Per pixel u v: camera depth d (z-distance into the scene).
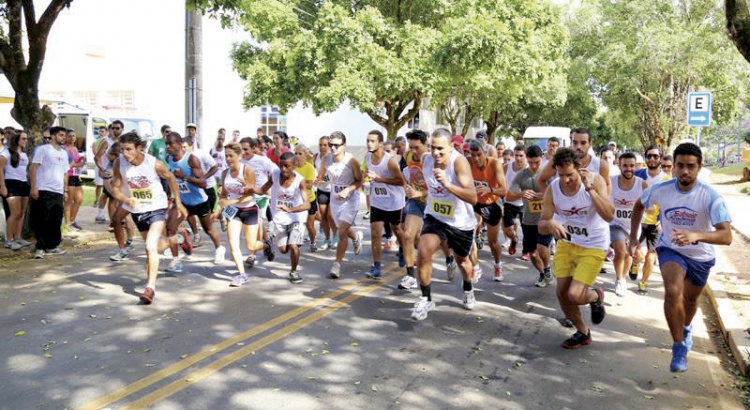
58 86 27.11
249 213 8.02
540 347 5.80
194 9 11.66
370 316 6.62
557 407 4.49
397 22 20.50
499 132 49.69
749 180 34.19
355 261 9.72
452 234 6.42
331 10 17.80
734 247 11.75
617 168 8.58
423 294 6.32
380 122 22.19
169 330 5.95
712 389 4.91
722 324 6.52
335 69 17.78
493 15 18.94
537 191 8.09
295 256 8.01
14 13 10.02
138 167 6.93
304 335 5.90
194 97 14.57
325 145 10.50
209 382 4.72
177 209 8.17
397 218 8.54
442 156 6.07
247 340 5.70
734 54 29.28
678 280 5.09
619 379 5.07
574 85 35.09
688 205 5.05
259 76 18.45
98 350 5.36
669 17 32.22
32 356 5.20
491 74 19.12
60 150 9.56
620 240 7.75
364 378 4.90
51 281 7.86
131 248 9.93
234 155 7.79
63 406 4.25
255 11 17.67
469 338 6.00
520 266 9.72
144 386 4.61
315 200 10.46
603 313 5.89
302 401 4.43
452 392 4.69
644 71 31.31
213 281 8.07
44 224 9.38
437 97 20.48
